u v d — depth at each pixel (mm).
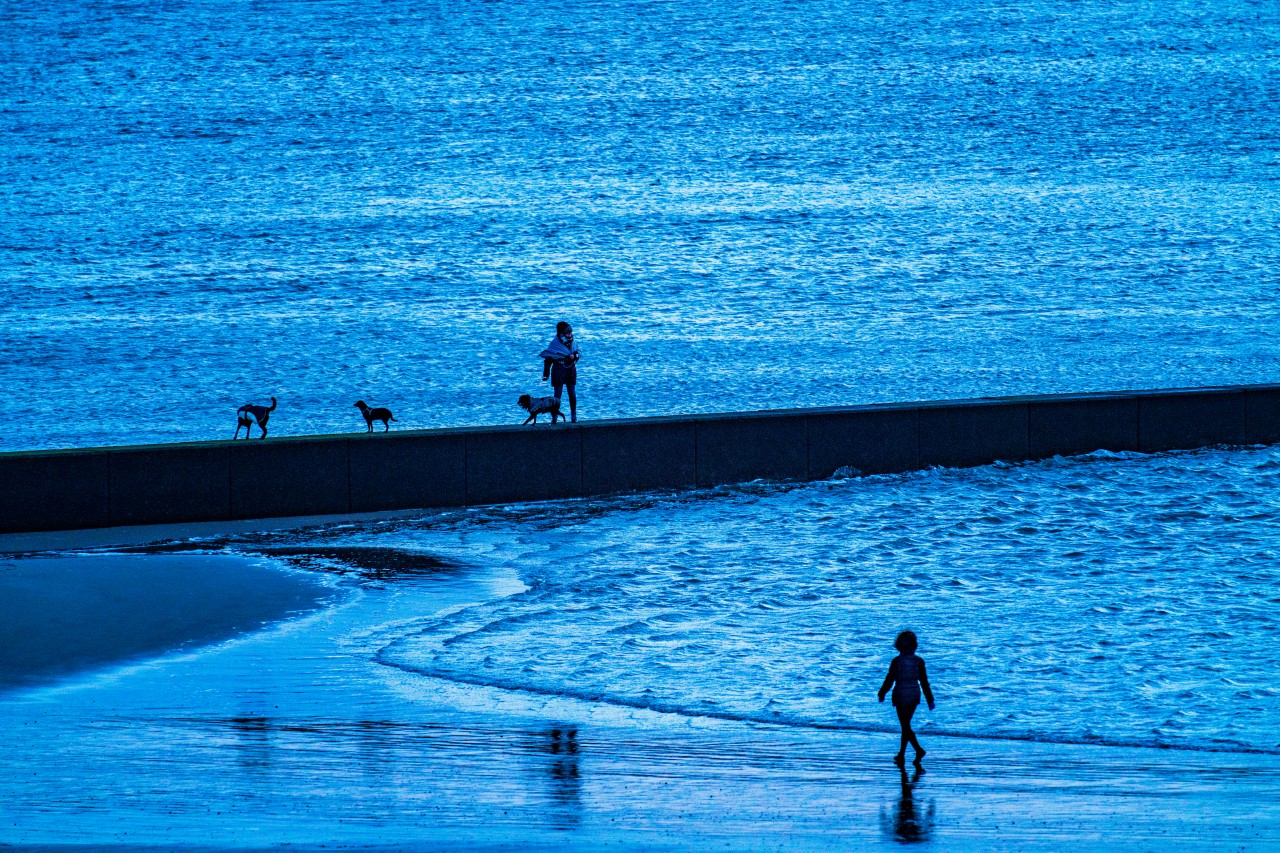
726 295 145750
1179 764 32781
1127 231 172250
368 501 67125
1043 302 141500
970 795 29125
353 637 46344
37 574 53531
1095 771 31906
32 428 94438
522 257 163500
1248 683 41156
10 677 41000
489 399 102500
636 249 167125
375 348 122250
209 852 23203
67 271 158250
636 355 119000
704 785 30031
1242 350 118625
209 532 62656
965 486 72688
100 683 40500
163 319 135375
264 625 47875
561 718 37188
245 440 65875
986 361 115688
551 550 60094
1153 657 44219
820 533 63375
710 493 71625
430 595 52281
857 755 33562
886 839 25047
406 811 27344
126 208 193000
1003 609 50812
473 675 41906
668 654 44625
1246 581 54781
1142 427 80438
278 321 134125
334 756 32375
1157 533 63375
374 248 168625
